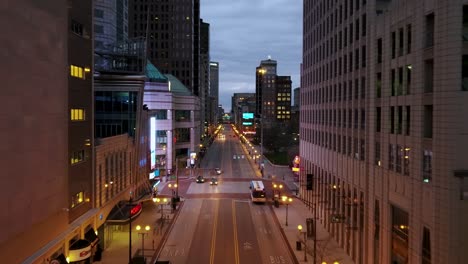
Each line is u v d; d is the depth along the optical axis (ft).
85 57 139.85
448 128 83.87
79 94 134.41
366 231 129.18
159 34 606.55
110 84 229.66
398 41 109.19
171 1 604.90
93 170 145.79
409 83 103.19
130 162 201.26
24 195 95.96
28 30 97.04
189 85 609.42
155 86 345.72
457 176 83.05
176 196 235.40
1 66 84.99
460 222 83.41
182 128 395.55
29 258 98.02
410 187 99.09
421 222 93.71
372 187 124.06
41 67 104.63
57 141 115.34
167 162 350.43
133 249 151.23
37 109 102.63
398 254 108.47
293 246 155.94
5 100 86.89
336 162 168.04
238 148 618.85
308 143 227.20
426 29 93.81
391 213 112.57
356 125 143.84
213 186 289.33
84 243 125.29
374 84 125.49
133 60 269.23
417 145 95.86
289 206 225.97
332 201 173.17
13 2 89.51
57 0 114.01
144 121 237.86
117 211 166.30
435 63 87.76
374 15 132.77
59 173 116.88
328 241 162.20
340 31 167.84
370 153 126.52
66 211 121.39
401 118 107.34
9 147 88.84
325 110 189.67
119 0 331.36
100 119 231.09
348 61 154.30
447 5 84.02
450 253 83.82
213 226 186.09
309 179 193.26
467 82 83.76
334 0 177.47
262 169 338.95
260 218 201.36
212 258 143.33
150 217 200.64
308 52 230.48
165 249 153.07
